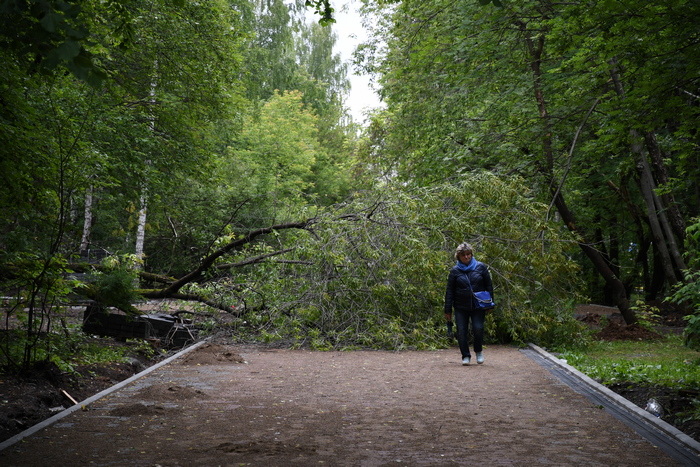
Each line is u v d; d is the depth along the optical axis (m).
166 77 17.67
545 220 13.59
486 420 5.89
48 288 8.48
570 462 4.51
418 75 19.89
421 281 12.63
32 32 3.91
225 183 27.12
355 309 12.79
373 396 7.14
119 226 28.27
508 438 5.21
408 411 6.30
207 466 4.38
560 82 13.77
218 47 18.45
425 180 18.58
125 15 6.85
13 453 4.67
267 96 39.22
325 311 12.55
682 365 9.57
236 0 29.67
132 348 11.30
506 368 9.48
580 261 31.38
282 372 8.97
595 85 12.09
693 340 7.77
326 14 6.57
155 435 5.26
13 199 7.69
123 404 6.55
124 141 16.83
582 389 7.61
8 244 8.00
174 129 19.14
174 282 14.80
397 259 12.66
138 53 16.92
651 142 15.69
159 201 19.88
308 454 4.71
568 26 9.80
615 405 6.62
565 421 5.86
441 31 16.39
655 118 8.84
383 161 25.03
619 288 16.61
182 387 7.46
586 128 15.98
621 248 33.06
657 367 9.64
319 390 7.52
